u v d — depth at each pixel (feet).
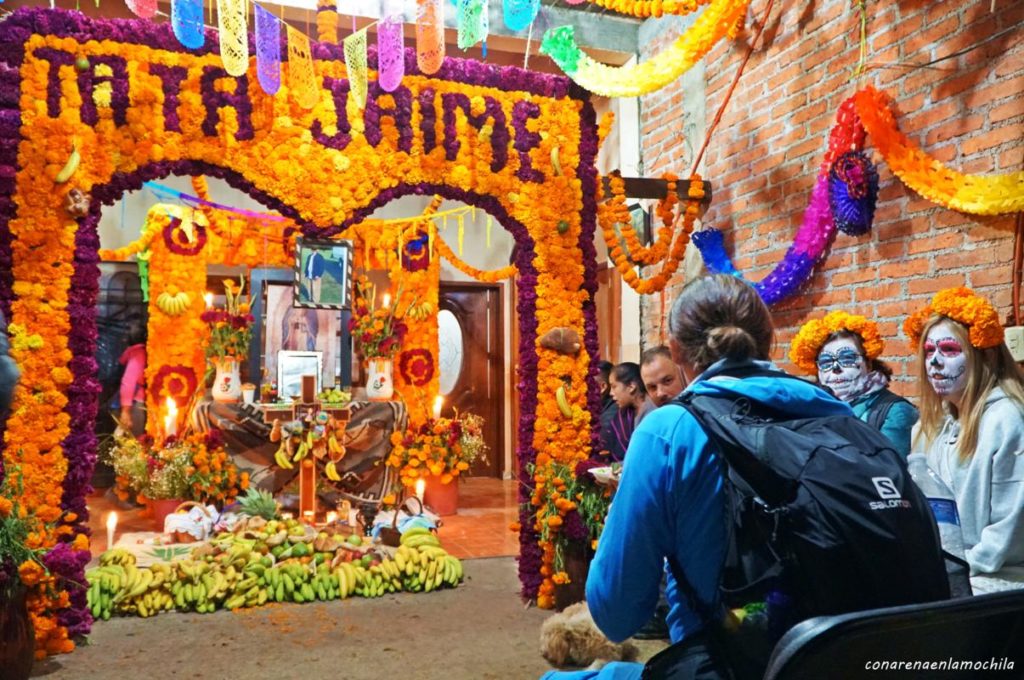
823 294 15.52
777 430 4.92
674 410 5.33
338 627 12.95
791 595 4.64
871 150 14.42
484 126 14.98
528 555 14.62
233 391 20.61
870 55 14.51
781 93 16.81
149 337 23.22
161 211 23.08
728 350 5.55
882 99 13.96
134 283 25.29
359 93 12.59
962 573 5.86
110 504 23.40
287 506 19.81
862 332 11.54
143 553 14.90
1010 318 11.76
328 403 19.67
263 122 13.69
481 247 28.76
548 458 15.02
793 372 16.16
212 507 17.34
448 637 12.46
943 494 6.71
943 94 13.01
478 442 22.41
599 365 16.02
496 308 29.22
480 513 22.58
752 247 17.62
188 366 23.41
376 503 19.90
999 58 12.07
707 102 19.26
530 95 15.37
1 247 12.32
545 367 15.25
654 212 21.31
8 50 12.46
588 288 15.64
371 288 23.57
